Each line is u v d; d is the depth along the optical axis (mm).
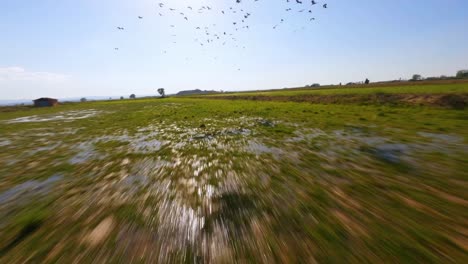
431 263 3578
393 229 4500
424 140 11844
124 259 3943
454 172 7473
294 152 10656
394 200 5727
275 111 29172
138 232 4770
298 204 5711
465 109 20953
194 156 10562
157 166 9352
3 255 4195
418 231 4402
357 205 5543
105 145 13930
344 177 7430
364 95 38062
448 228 4473
